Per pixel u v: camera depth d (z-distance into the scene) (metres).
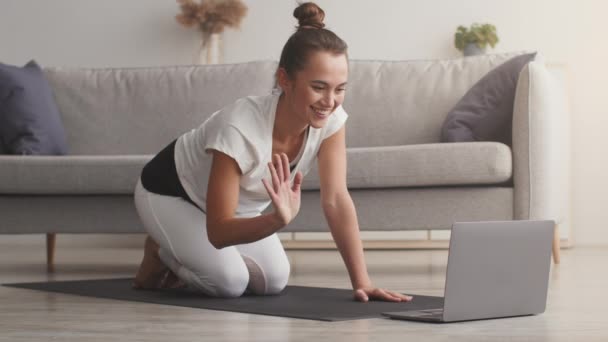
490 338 1.66
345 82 1.99
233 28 5.76
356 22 5.85
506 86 3.60
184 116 4.24
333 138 2.25
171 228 2.47
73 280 3.17
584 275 3.32
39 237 5.96
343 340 1.64
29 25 5.95
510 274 1.96
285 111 2.10
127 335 1.75
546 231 2.02
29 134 4.01
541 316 2.00
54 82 4.38
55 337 1.73
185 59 5.92
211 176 2.10
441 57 5.81
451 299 1.85
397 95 4.03
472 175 3.26
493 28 5.58
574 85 5.77
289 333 1.74
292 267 3.88
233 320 1.97
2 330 1.84
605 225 5.75
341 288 2.78
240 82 4.26
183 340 1.67
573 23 5.77
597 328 1.80
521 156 3.32
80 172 3.49
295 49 1.99
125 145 4.26
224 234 2.01
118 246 5.80
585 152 5.75
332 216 2.27
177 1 5.67
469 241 1.84
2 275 3.48
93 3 5.94
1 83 4.07
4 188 3.53
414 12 5.82
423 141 3.95
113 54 5.94
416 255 4.73
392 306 2.15
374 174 3.30
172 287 2.73
